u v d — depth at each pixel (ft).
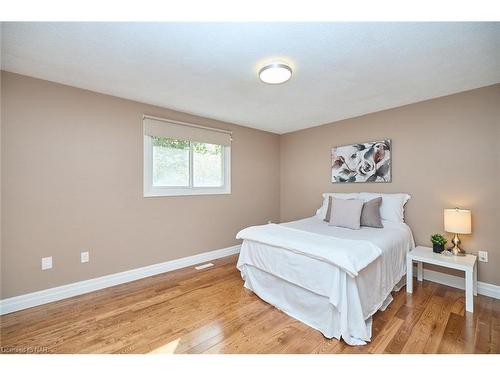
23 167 6.91
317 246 6.05
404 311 6.68
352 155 11.30
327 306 5.78
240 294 7.85
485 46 5.51
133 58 6.07
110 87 7.83
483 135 7.83
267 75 6.48
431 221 8.98
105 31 4.99
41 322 6.20
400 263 7.91
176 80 7.31
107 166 8.46
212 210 11.64
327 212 10.42
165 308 6.94
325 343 5.39
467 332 5.70
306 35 5.11
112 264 8.56
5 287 6.66
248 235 7.86
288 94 8.45
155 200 9.68
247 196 13.17
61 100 7.53
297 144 14.01
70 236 7.71
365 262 5.59
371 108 10.00
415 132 9.35
